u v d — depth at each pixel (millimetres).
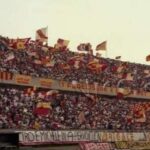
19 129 40719
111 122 53219
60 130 43000
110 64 67000
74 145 43469
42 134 41219
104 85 60438
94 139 45344
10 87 49562
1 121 41500
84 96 54750
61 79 55219
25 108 45219
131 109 58469
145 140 50219
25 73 51469
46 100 48312
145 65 74312
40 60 55156
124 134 48250
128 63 71250
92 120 51344
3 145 37000
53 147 41781
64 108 49531
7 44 53344
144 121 56219
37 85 52438
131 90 64250
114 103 58500
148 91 67500
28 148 39312
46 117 45750
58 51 60500
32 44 57438
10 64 51125
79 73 58969
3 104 44281
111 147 44344
